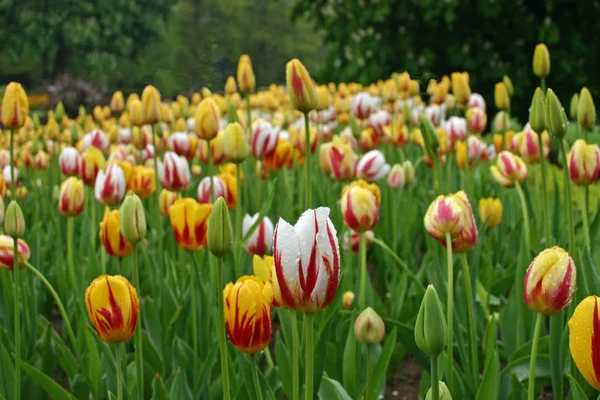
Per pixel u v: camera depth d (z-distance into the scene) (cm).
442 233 210
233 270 321
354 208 240
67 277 351
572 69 1257
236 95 684
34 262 330
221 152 366
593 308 142
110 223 256
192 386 264
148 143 547
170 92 371
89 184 346
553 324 211
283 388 238
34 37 3919
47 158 558
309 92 256
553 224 380
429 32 1342
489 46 1288
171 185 338
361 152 509
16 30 3922
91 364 248
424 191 487
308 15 1597
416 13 1332
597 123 563
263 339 177
